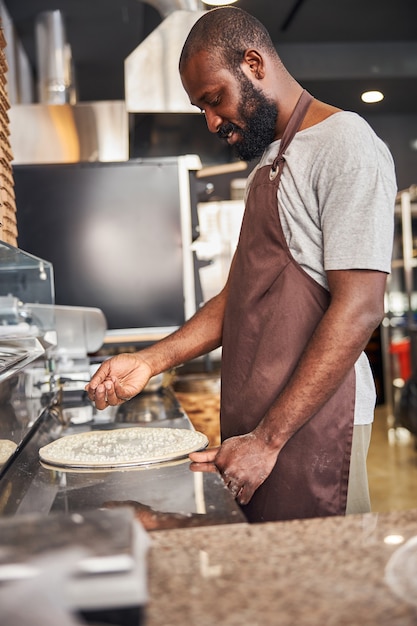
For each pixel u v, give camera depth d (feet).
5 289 6.27
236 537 2.39
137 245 10.00
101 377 5.09
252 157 4.69
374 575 2.01
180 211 10.02
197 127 11.67
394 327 21.86
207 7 12.59
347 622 1.75
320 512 4.18
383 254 3.89
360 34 19.03
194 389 8.54
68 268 9.94
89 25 16.39
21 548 1.67
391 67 19.77
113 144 11.62
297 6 16.92
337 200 3.99
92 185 9.93
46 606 1.50
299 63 19.61
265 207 4.36
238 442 3.97
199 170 10.70
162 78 10.80
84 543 1.69
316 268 4.20
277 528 2.47
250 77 4.38
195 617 1.80
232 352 4.50
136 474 3.76
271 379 4.24
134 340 9.51
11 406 4.19
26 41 16.98
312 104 4.42
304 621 1.76
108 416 6.06
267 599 1.89
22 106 11.51
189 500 3.17
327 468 4.17
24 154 11.54
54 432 5.32
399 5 17.01
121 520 1.87
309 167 4.17
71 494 3.42
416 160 24.67
